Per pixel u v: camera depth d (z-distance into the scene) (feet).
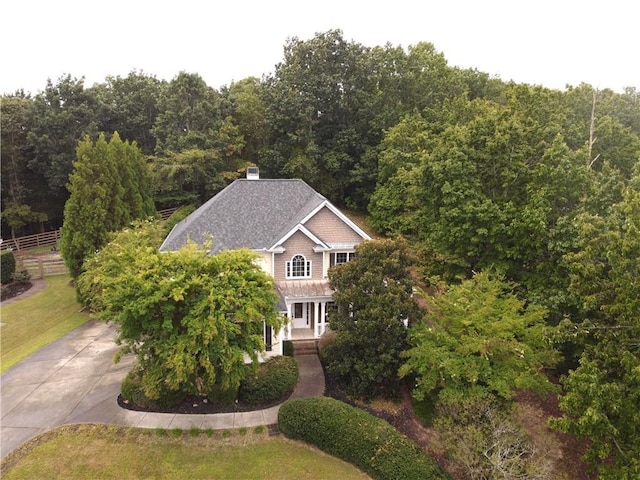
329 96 153.69
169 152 142.72
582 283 48.98
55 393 63.87
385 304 62.03
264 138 165.58
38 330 88.17
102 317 54.60
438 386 59.72
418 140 128.98
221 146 153.89
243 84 188.85
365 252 65.57
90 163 97.19
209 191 152.97
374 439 51.55
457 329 57.72
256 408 61.98
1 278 112.16
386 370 63.31
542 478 44.39
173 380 51.37
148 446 53.42
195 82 150.10
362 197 159.22
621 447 42.96
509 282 68.39
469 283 63.10
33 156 151.53
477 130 80.74
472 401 49.98
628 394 43.04
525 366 53.36
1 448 51.88
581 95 116.16
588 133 100.83
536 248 70.49
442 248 82.89
